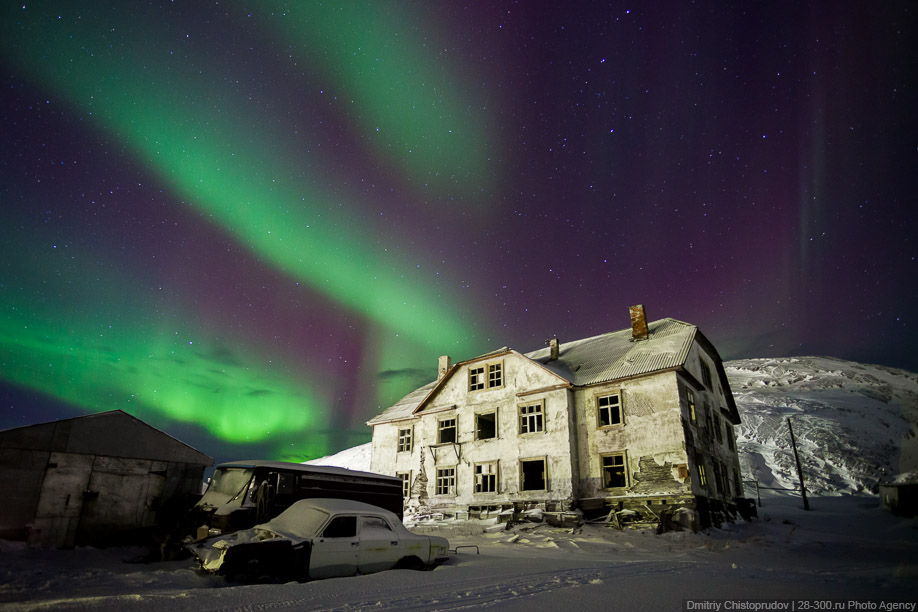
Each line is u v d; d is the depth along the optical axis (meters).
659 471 21.75
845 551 15.20
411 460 30.36
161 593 6.26
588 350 29.80
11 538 11.22
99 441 13.16
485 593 6.47
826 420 76.25
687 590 6.68
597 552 14.64
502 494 25.47
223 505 11.48
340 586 6.78
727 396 32.16
